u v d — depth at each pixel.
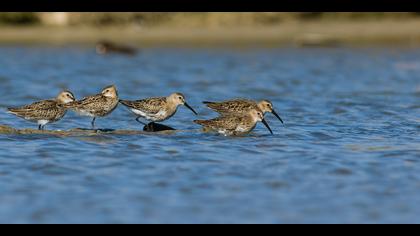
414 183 14.84
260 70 36.12
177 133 19.73
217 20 49.91
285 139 19.23
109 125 21.75
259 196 14.02
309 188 14.52
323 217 12.95
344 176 15.39
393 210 13.27
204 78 33.66
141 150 17.69
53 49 44.12
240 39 47.00
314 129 20.91
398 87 30.33
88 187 14.57
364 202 13.67
